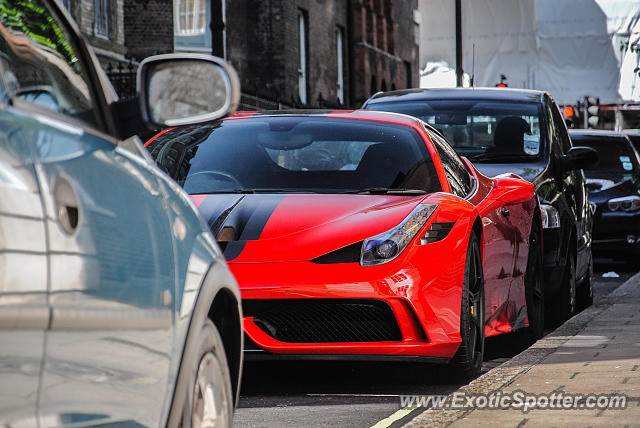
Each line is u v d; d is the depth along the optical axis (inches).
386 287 351.6
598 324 483.5
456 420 277.9
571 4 2933.1
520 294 468.1
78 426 157.2
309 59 2191.2
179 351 195.3
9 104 155.5
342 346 351.6
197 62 194.9
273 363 426.6
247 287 348.2
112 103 195.8
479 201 425.4
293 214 371.9
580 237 647.8
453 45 3006.9
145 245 183.0
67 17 192.4
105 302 164.6
